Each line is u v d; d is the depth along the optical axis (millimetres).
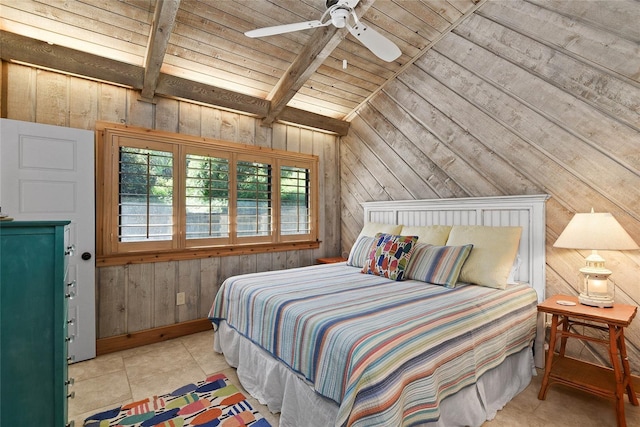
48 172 2473
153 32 2428
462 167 3088
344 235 4480
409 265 2715
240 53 3002
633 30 2102
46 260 1276
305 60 2986
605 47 2219
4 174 2316
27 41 2402
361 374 1305
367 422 1244
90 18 2424
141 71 2836
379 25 2947
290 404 1765
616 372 1838
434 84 3254
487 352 1861
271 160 3844
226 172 3477
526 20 2564
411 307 1873
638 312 2164
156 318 3062
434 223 3305
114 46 2682
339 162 4523
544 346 2441
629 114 2156
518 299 2279
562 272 2498
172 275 3156
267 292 2209
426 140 3377
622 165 2201
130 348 2889
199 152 3293
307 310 1827
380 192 3934
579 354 2428
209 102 3225
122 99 2893
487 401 1917
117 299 2859
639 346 2152
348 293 2182
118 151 2842
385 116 3805
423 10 2830
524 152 2668
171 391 2189
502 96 2764
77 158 2592
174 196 3135
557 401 2055
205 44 2832
